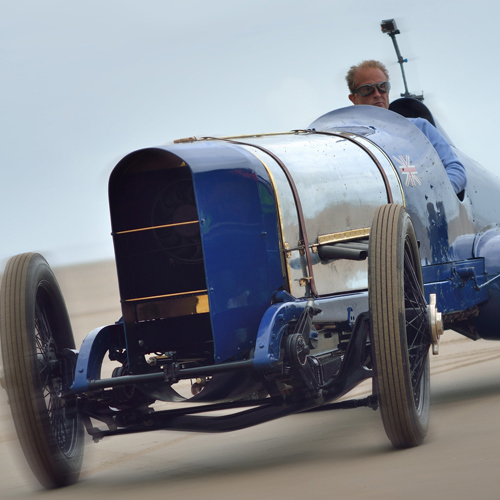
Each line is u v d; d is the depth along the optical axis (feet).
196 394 39.60
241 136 41.34
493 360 67.82
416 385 36.47
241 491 30.27
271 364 32.71
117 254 36.19
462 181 49.65
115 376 36.14
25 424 34.27
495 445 31.86
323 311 37.27
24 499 34.35
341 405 35.88
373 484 28.07
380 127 47.09
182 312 35.42
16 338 34.45
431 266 45.19
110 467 40.19
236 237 35.40
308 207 38.50
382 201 42.45
